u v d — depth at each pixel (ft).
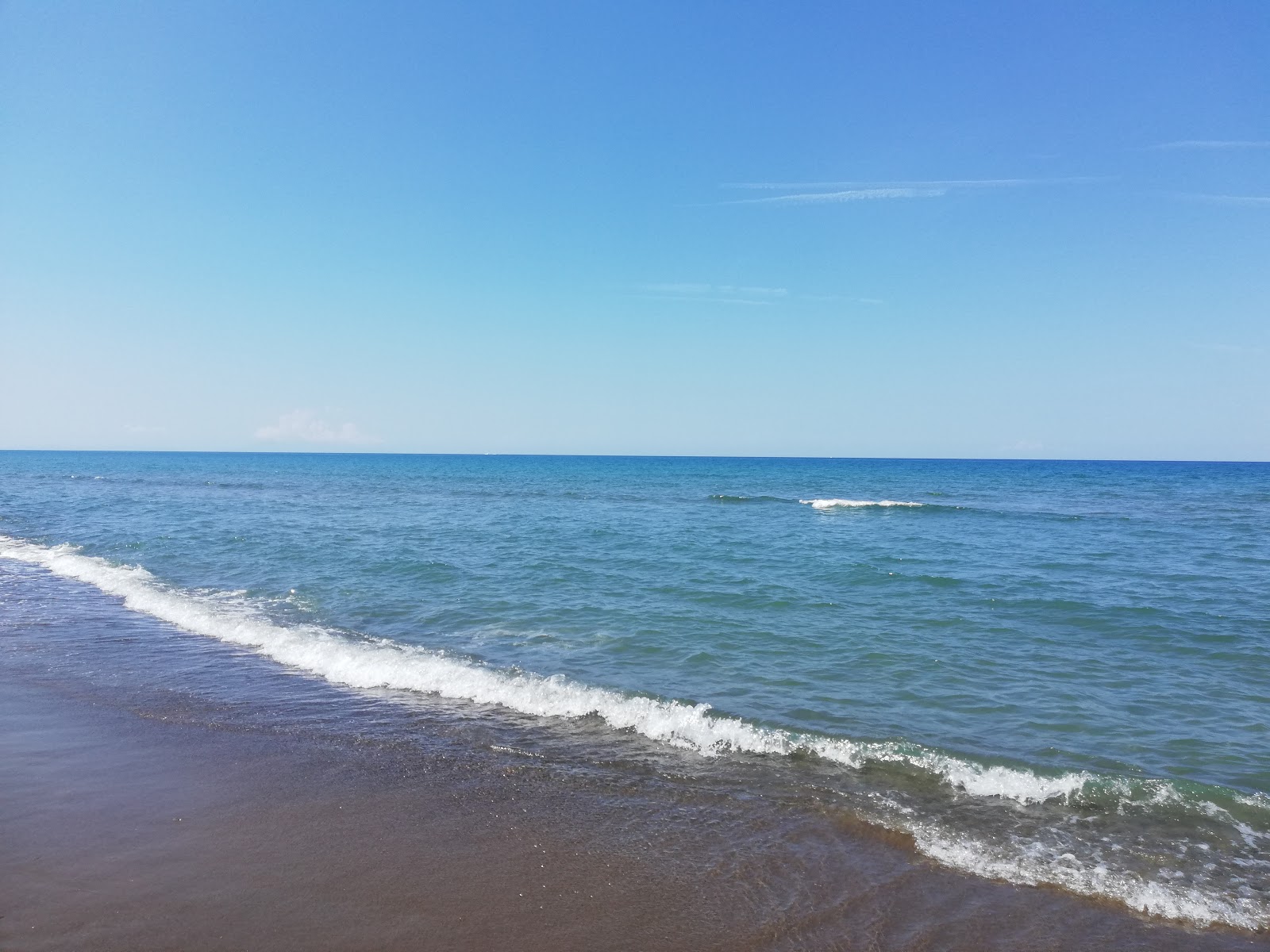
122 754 23.73
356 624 43.60
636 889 17.08
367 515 121.80
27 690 29.96
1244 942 15.76
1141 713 30.22
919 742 26.86
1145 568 68.33
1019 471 424.05
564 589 55.31
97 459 583.58
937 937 15.57
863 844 19.51
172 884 16.30
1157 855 19.29
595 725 28.04
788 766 24.61
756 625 44.37
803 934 15.56
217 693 30.45
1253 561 73.26
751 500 168.86
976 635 42.65
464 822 20.08
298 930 14.83
